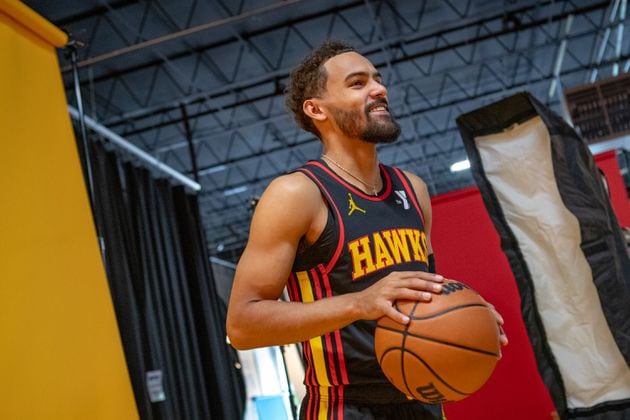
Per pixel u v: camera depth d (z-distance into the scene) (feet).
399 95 46.60
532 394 15.52
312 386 6.91
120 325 16.44
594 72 47.34
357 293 5.98
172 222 21.74
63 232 10.36
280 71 38.65
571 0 37.93
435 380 5.80
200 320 21.84
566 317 12.57
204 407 20.13
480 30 40.42
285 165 54.65
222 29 34.68
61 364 9.61
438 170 65.00
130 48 27.30
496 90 49.06
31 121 10.44
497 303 16.01
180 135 45.24
